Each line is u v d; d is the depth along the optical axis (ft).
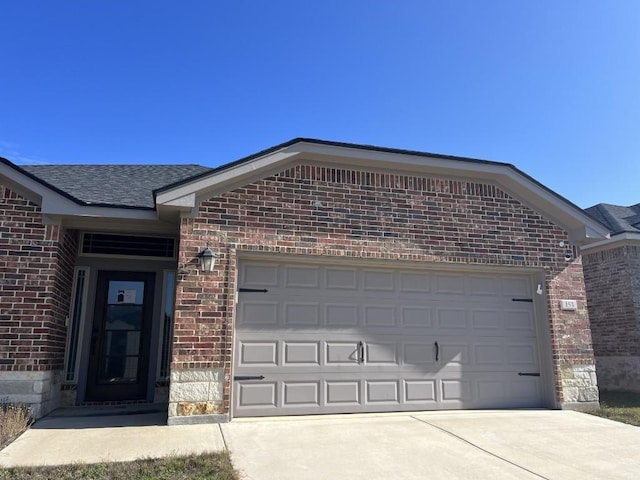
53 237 25.17
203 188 24.68
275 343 25.53
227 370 23.72
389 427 23.07
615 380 41.01
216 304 24.16
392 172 28.50
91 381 29.12
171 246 31.58
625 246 41.11
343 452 19.24
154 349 30.27
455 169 28.94
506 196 30.48
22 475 15.88
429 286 28.73
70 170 35.01
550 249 30.63
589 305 43.86
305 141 26.53
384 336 27.32
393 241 27.73
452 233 28.91
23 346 23.95
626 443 21.38
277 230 25.89
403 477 16.89
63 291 27.17
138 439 20.13
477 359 28.73
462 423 24.21
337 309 26.84
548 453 19.85
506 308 29.91
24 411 22.63
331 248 26.55
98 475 16.05
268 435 21.18
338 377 26.16
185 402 22.98
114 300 30.40
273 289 26.02
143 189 30.99
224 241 24.95
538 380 29.58
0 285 24.16
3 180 25.02
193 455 17.98
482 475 17.26
